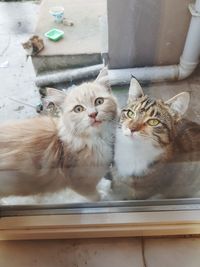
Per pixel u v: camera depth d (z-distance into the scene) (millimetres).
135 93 336
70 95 337
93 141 334
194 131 336
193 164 348
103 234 350
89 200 359
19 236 350
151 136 320
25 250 351
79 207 352
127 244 352
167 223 337
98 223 339
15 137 348
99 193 365
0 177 350
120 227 343
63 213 346
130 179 353
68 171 354
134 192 364
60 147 344
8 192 357
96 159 345
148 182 353
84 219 341
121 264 339
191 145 338
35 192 362
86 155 343
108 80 346
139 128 317
